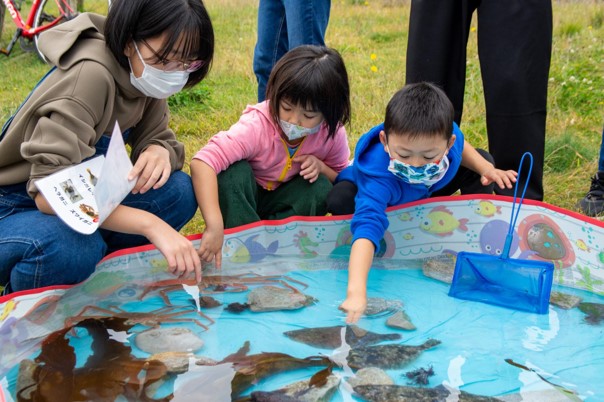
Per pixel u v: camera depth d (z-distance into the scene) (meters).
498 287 2.34
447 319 2.14
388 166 2.49
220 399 1.58
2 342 1.82
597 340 2.01
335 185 2.73
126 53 2.08
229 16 8.87
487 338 2.00
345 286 2.36
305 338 1.93
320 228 2.64
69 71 2.07
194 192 2.48
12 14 6.76
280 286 2.32
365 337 1.97
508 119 2.77
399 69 6.10
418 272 2.55
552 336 2.04
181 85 2.18
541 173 2.86
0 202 2.20
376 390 1.66
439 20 2.81
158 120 2.48
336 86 2.39
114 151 1.97
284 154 2.64
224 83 5.55
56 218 2.08
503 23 2.69
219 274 2.40
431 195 3.04
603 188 3.30
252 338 1.92
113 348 1.81
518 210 2.42
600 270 2.43
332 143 2.76
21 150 2.00
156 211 2.40
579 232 2.48
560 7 8.76
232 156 2.52
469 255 2.37
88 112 2.06
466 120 4.54
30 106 2.07
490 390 1.69
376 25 8.52
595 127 4.56
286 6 3.18
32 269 2.04
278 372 1.73
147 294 2.20
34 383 1.63
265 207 2.81
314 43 3.21
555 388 1.71
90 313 2.02
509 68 2.71
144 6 1.99
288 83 2.34
